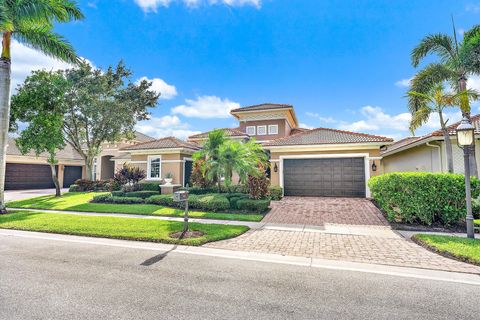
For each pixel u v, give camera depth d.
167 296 3.92
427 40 12.48
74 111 21.97
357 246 6.68
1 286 4.23
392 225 8.94
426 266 5.25
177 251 6.29
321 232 8.19
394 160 20.22
